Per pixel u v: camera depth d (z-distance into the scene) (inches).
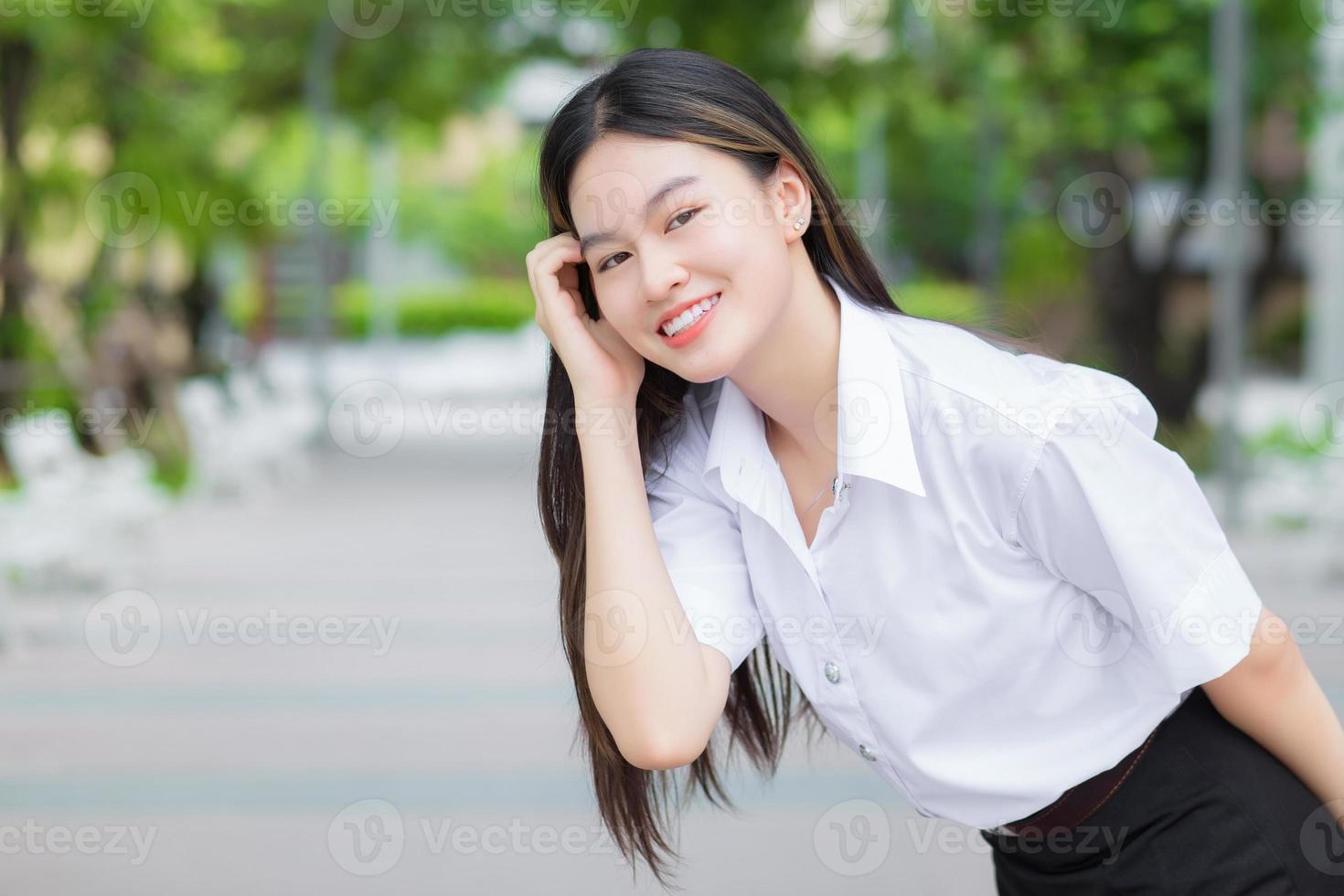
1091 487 93.6
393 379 1348.4
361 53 906.7
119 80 773.9
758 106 98.7
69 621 424.5
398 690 341.7
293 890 217.9
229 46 850.1
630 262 97.9
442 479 802.2
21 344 718.5
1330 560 461.1
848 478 99.2
